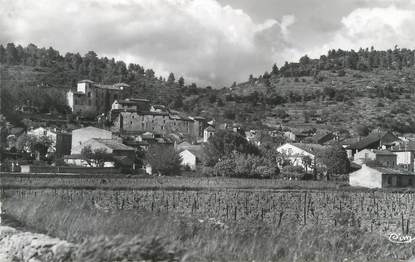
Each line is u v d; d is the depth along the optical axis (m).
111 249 22.88
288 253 27.38
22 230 28.25
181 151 150.25
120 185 91.50
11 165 117.38
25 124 192.00
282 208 88.75
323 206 91.19
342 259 27.70
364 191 102.56
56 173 103.19
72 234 27.27
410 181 119.94
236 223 35.22
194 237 27.86
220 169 122.38
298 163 146.50
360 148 176.62
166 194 87.00
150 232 28.73
